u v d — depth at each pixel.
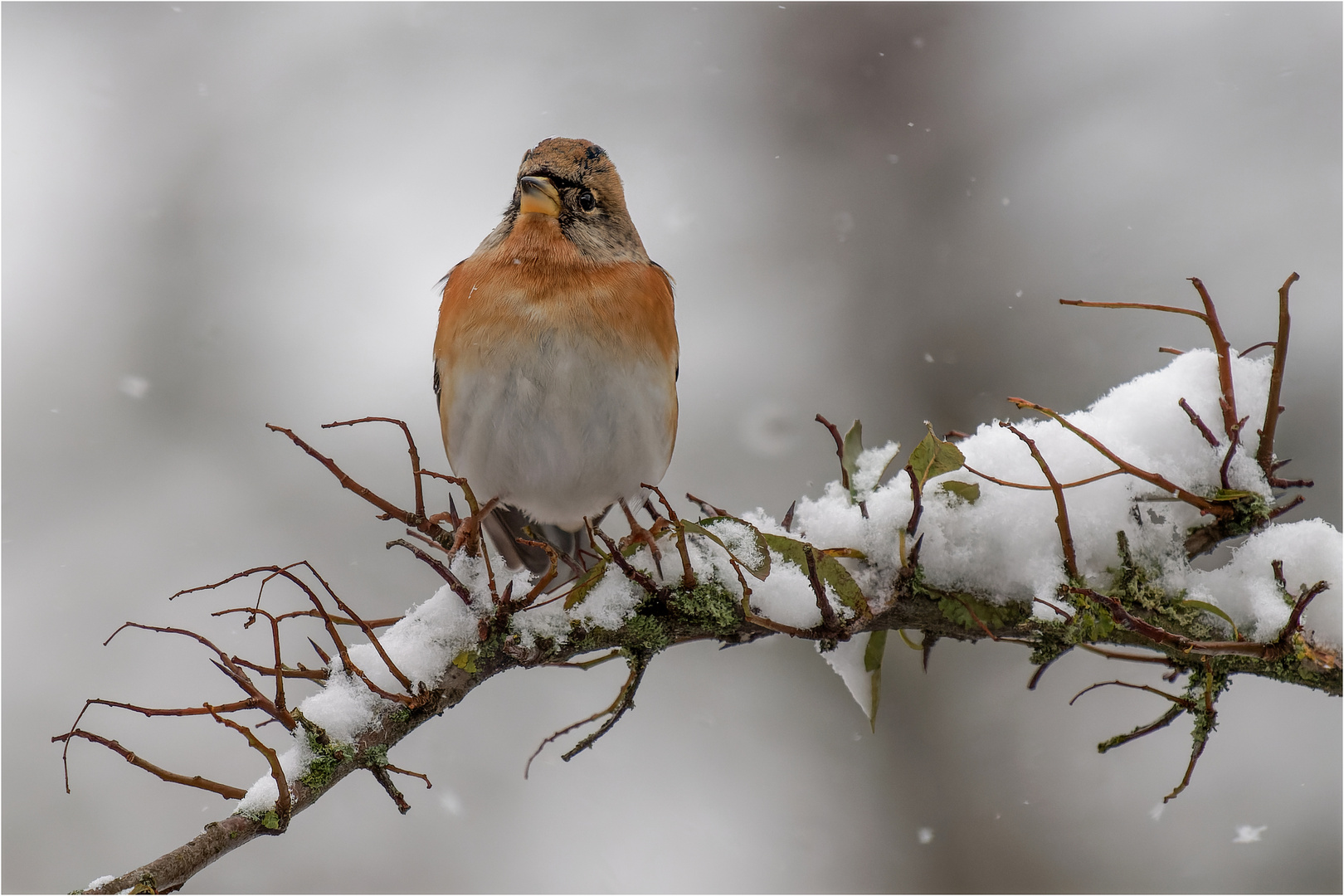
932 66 14.06
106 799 10.42
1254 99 12.40
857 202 13.43
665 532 5.00
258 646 11.05
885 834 10.54
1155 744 10.45
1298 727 10.10
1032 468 4.75
